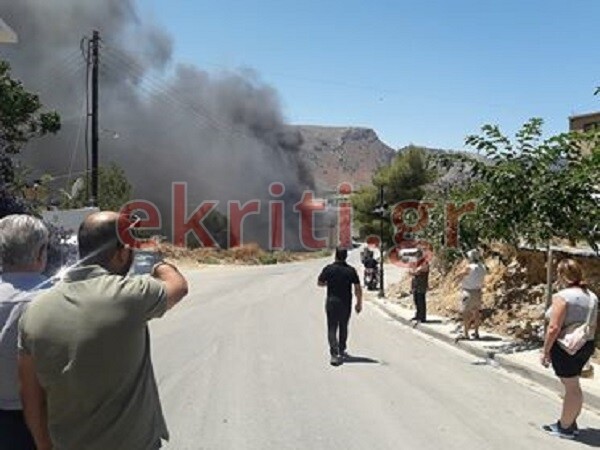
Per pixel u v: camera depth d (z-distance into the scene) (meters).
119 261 3.44
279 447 7.33
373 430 8.09
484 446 7.55
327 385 10.58
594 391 9.63
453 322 18.80
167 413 8.70
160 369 11.72
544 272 16.45
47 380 3.19
